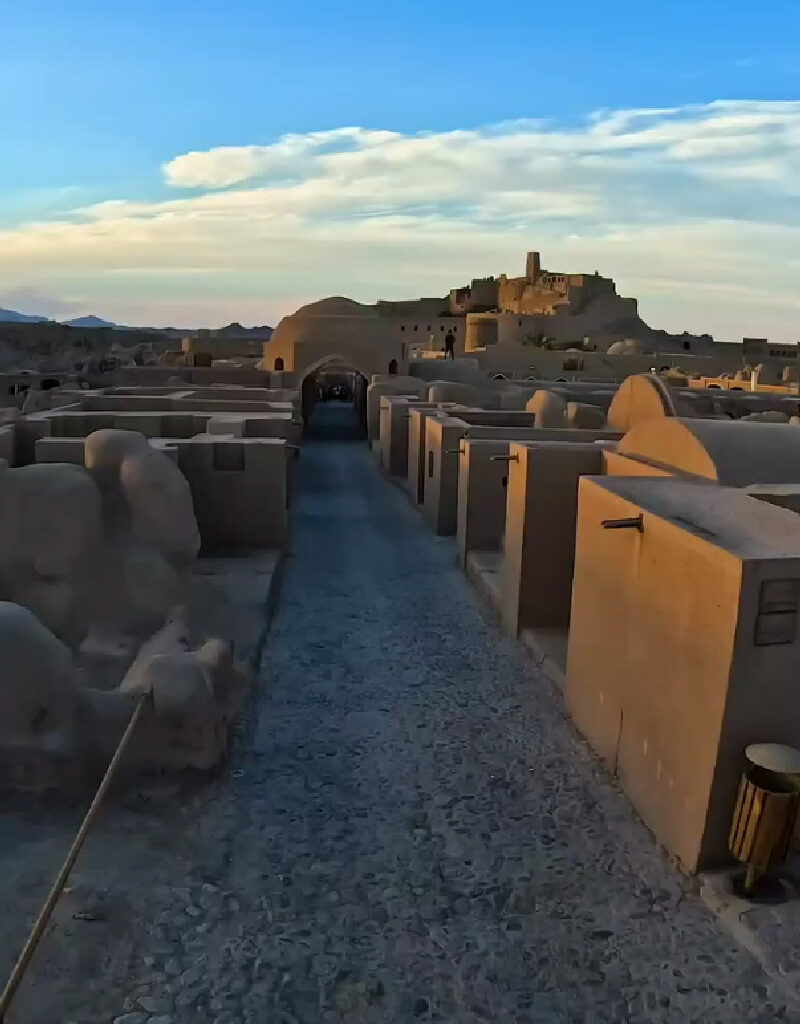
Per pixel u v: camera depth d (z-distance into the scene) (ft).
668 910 14.16
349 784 18.03
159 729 17.25
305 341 88.89
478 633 27.53
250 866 15.10
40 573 20.18
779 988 12.37
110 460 21.99
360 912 14.06
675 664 15.65
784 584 13.73
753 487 19.94
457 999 12.26
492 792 17.90
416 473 48.85
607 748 18.84
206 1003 11.99
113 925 13.24
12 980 10.00
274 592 29.89
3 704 16.03
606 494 18.97
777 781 14.02
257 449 32.86
